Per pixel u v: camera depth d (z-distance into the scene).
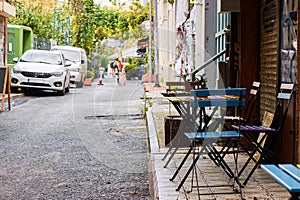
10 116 10.91
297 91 4.78
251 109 5.97
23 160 6.33
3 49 17.58
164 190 4.61
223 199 4.29
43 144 7.48
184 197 4.37
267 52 5.93
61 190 4.95
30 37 22.36
